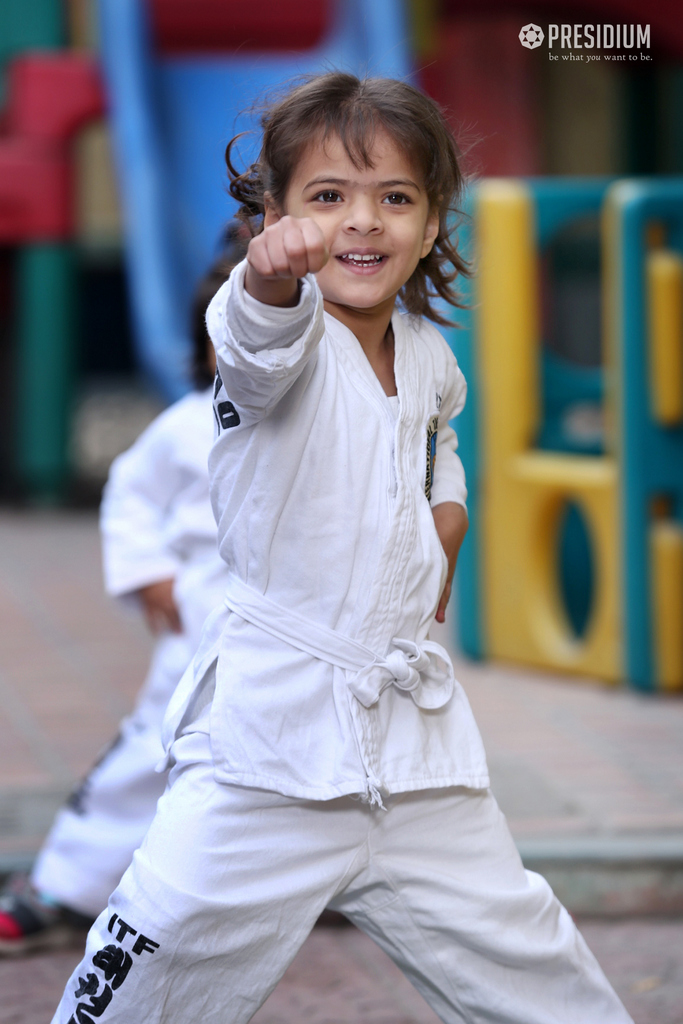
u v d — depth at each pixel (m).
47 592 10.90
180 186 14.37
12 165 13.49
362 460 3.25
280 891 3.22
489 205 8.51
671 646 8.09
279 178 3.28
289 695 3.22
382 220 3.22
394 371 3.43
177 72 14.95
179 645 4.86
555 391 8.94
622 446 8.05
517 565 8.75
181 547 4.97
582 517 9.12
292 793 3.18
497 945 3.38
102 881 4.97
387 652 3.29
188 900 3.16
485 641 8.97
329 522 3.23
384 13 14.72
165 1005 3.21
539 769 6.67
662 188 7.99
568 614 9.24
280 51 15.27
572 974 3.50
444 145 3.32
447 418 3.74
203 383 5.11
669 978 4.91
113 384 24.94
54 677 8.41
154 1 14.58
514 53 20.48
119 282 25.48
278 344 2.94
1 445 15.16
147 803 4.94
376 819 3.30
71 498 15.31
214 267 4.99
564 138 21.19
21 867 5.41
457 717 3.46
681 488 8.09
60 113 13.55
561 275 21.53
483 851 3.43
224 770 3.21
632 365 7.92
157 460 5.08
